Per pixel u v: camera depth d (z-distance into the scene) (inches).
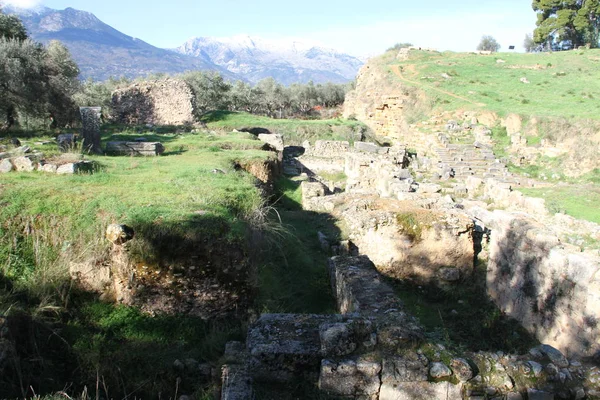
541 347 216.8
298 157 1184.2
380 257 418.9
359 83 2133.4
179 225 277.3
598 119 1016.9
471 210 502.6
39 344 226.1
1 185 328.2
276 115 2329.0
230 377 192.7
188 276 272.8
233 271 281.3
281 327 216.5
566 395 191.2
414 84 1678.2
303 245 435.8
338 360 190.2
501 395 189.5
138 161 535.2
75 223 284.2
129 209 296.0
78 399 182.2
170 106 1306.6
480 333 334.6
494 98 1441.9
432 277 409.1
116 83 1996.8
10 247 270.5
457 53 2204.7
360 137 1508.4
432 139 1291.8
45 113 986.7
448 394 187.0
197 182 403.9
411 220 415.8
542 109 1232.2
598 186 735.7
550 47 2556.6
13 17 1110.4
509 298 362.6
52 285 257.4
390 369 187.9
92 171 430.0
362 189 709.9
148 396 215.2
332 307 335.6
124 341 246.2
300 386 192.4
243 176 511.5
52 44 1200.2
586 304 281.3
